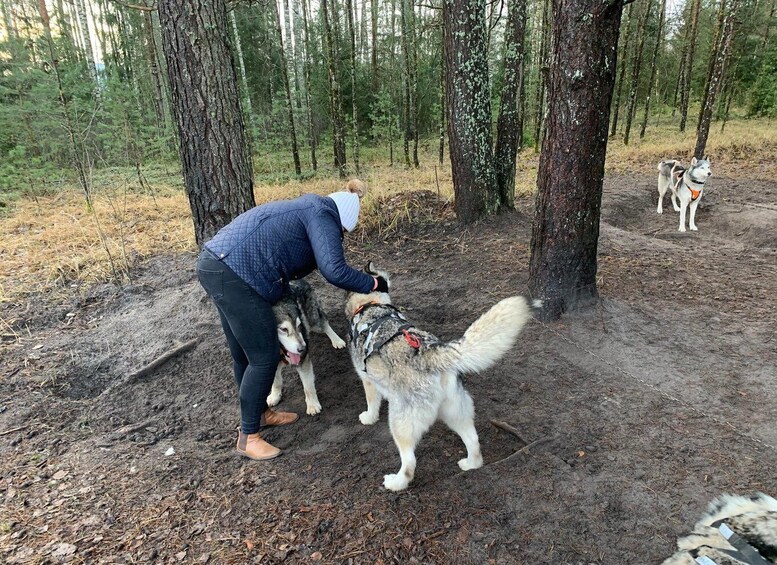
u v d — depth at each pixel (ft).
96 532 8.37
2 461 10.46
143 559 7.80
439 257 20.67
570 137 12.60
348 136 60.95
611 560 7.20
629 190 33.40
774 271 17.76
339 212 9.83
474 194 22.49
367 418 11.43
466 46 20.42
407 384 8.89
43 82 37.47
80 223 26.48
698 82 73.15
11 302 18.07
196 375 14.02
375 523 8.23
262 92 66.59
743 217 26.03
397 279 19.26
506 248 20.17
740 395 10.71
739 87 71.72
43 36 40.32
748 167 39.34
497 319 8.59
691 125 64.59
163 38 15.11
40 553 7.90
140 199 32.71
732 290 15.98
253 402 10.06
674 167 28.53
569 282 14.02
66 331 16.63
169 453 10.72
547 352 13.00
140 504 9.06
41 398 12.90
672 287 16.28
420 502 8.65
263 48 65.46
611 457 9.24
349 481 9.46
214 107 15.55
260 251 9.07
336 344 15.28
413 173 37.93
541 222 13.87
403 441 8.91
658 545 7.34
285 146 58.90
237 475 9.87
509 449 10.09
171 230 25.04
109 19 64.03
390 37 60.18
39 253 22.21
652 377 11.59
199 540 8.15
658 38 55.67
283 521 8.45
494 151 23.81
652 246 20.84
